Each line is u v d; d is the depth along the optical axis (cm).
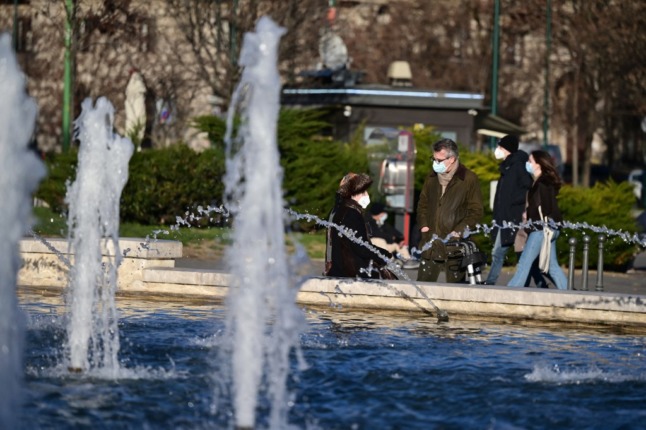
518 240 2948
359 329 2381
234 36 6738
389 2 10506
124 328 2325
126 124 6397
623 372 1944
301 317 2350
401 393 1733
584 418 1602
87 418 1533
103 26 7169
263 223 1658
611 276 3769
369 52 10231
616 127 12812
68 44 5784
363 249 2739
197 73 7262
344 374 1864
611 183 4300
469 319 2595
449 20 10506
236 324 1619
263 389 1741
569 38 10225
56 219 4397
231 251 1680
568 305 2531
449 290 2609
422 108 5531
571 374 1909
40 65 8281
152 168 4494
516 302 2561
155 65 7919
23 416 1528
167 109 7906
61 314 2536
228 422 1536
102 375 1833
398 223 4081
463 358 2047
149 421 1528
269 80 1670
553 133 12356
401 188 4022
